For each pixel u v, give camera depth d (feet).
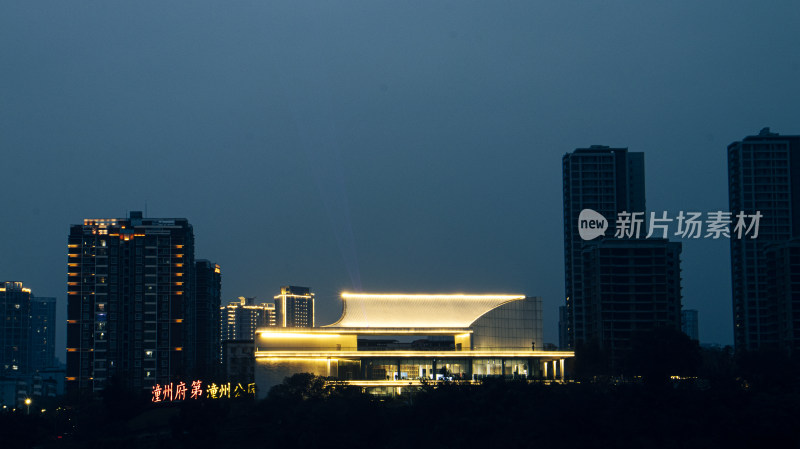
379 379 628.28
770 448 453.17
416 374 633.20
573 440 445.78
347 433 459.32
